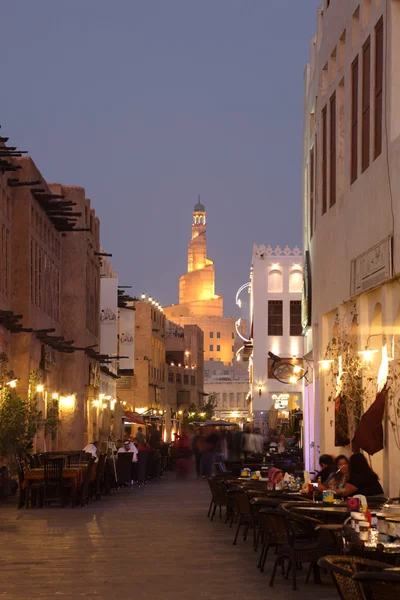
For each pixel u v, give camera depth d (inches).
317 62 1355.8
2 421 1230.3
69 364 1961.1
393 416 896.3
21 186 1545.3
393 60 882.8
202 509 1133.7
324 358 1231.5
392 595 281.7
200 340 5974.4
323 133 1294.3
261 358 3221.0
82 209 2025.1
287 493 706.8
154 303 4621.1
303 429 1779.0
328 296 1218.6
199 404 5757.9
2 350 1438.2
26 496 1141.7
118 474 1583.4
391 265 871.1
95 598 510.9
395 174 858.8
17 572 605.0
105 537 813.2
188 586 553.3
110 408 2603.3
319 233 1302.9
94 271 2247.8
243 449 1946.4
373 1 970.1
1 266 1454.2
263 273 3245.6
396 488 891.4
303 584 563.5
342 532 461.4
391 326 908.0
